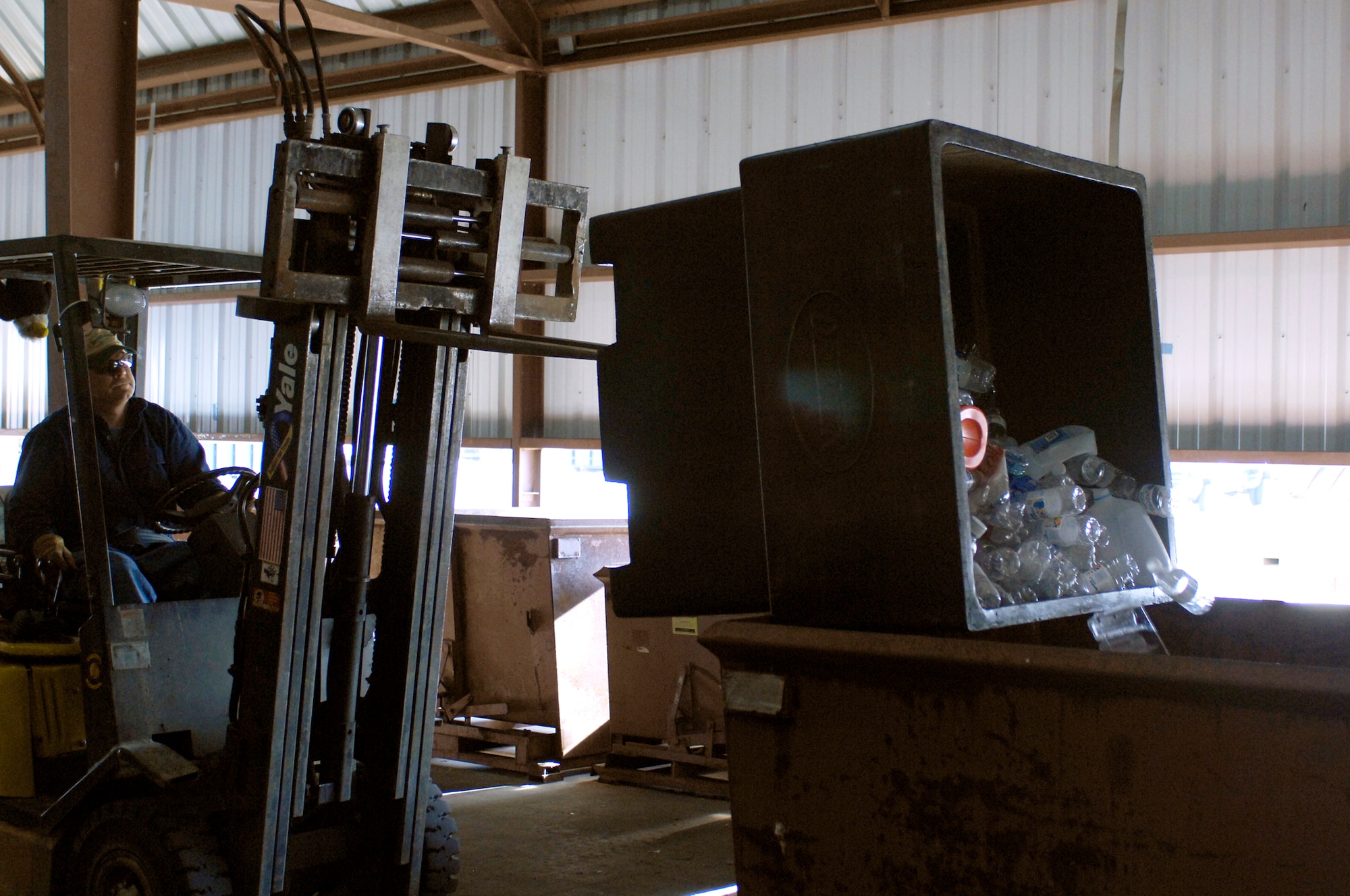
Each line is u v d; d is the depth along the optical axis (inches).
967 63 289.4
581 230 115.6
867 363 65.4
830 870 62.0
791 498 69.6
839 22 301.4
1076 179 85.5
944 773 58.1
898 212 63.4
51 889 113.1
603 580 194.1
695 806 177.9
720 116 324.8
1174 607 87.7
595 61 336.8
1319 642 81.4
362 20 310.2
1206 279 263.7
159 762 108.3
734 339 88.7
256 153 411.5
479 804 179.2
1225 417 262.8
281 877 103.2
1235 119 261.6
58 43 229.5
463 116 365.7
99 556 112.0
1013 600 71.4
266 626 103.0
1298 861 48.4
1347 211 251.9
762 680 64.8
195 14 398.3
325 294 97.9
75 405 112.3
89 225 231.6
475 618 208.7
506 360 361.1
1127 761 52.6
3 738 123.1
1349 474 255.4
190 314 425.4
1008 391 95.4
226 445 418.9
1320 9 253.1
